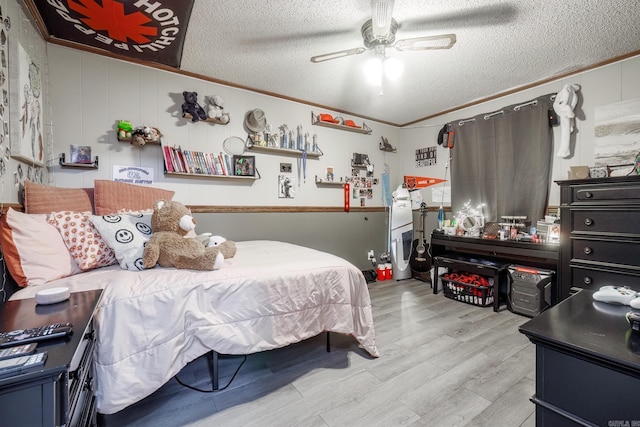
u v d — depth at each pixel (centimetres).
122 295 128
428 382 166
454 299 317
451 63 261
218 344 146
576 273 219
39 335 75
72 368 83
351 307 193
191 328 141
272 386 162
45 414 63
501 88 318
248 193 321
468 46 233
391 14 175
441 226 373
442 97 344
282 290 167
